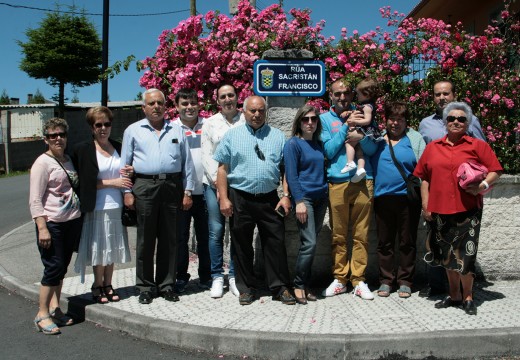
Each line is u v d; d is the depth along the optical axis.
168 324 4.63
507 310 4.90
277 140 5.28
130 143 5.34
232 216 5.27
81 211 5.06
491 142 6.57
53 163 4.88
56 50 32.06
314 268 5.82
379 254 5.45
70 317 5.21
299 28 6.98
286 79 5.83
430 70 6.71
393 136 5.41
